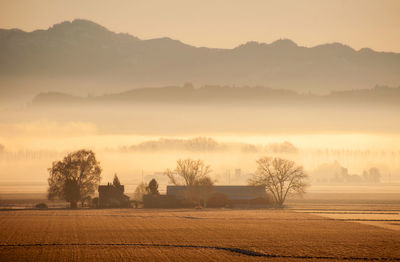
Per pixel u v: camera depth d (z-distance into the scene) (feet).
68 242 536.01
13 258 447.42
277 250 487.61
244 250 487.61
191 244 522.06
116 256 455.22
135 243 529.04
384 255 465.47
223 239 555.69
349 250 488.44
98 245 515.91
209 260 437.58
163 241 541.75
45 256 456.45
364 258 452.35
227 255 460.55
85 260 437.17
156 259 440.86
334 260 443.32
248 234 593.42
